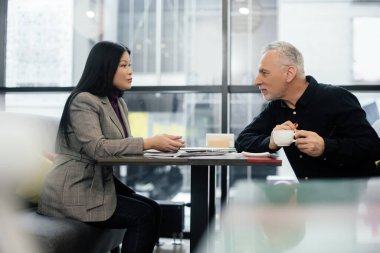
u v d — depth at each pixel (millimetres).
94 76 1637
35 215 1599
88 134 1496
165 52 3361
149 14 3498
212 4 3121
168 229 2605
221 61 2979
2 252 614
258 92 2984
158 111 3338
